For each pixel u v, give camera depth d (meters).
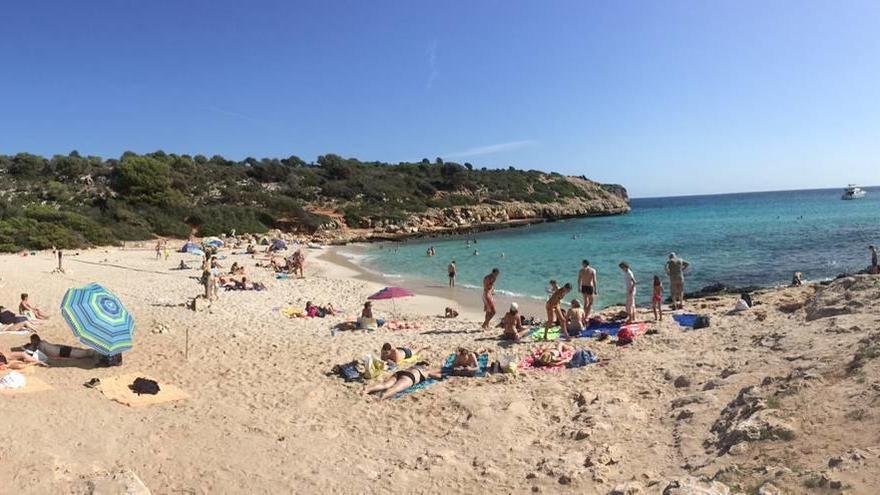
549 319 13.05
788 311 11.84
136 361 10.88
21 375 8.79
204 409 8.46
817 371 6.65
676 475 5.43
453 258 36.31
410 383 9.54
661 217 85.88
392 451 7.18
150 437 7.19
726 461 5.23
